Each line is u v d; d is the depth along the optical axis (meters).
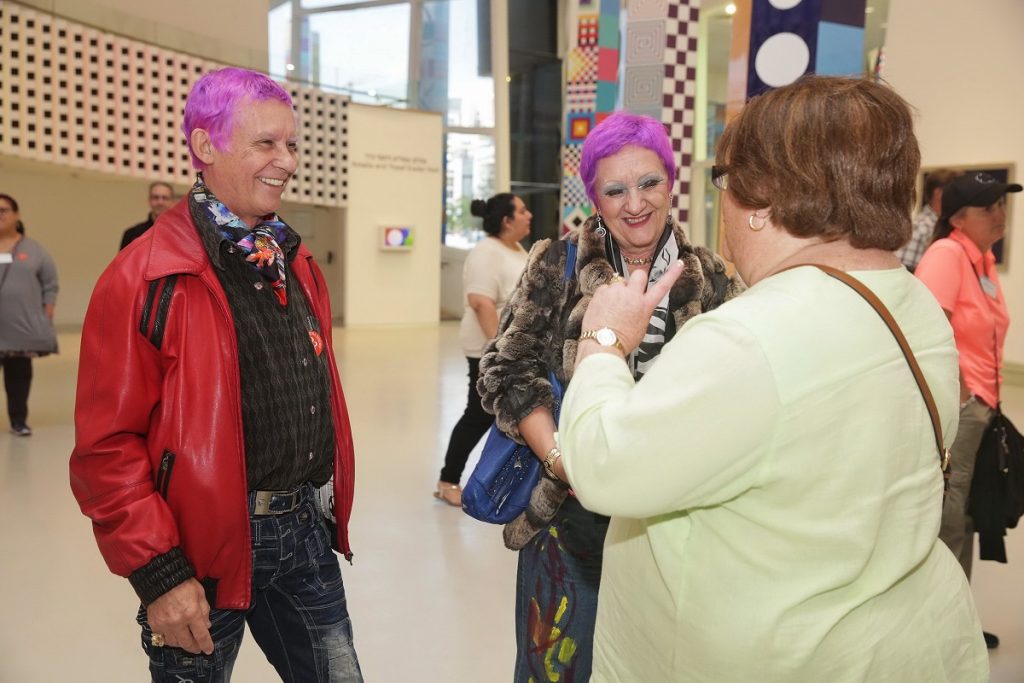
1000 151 8.75
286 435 1.60
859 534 0.98
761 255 1.09
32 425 6.30
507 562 3.75
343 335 13.40
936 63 9.24
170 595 1.44
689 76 4.17
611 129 1.75
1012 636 3.04
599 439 1.02
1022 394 8.16
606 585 1.24
